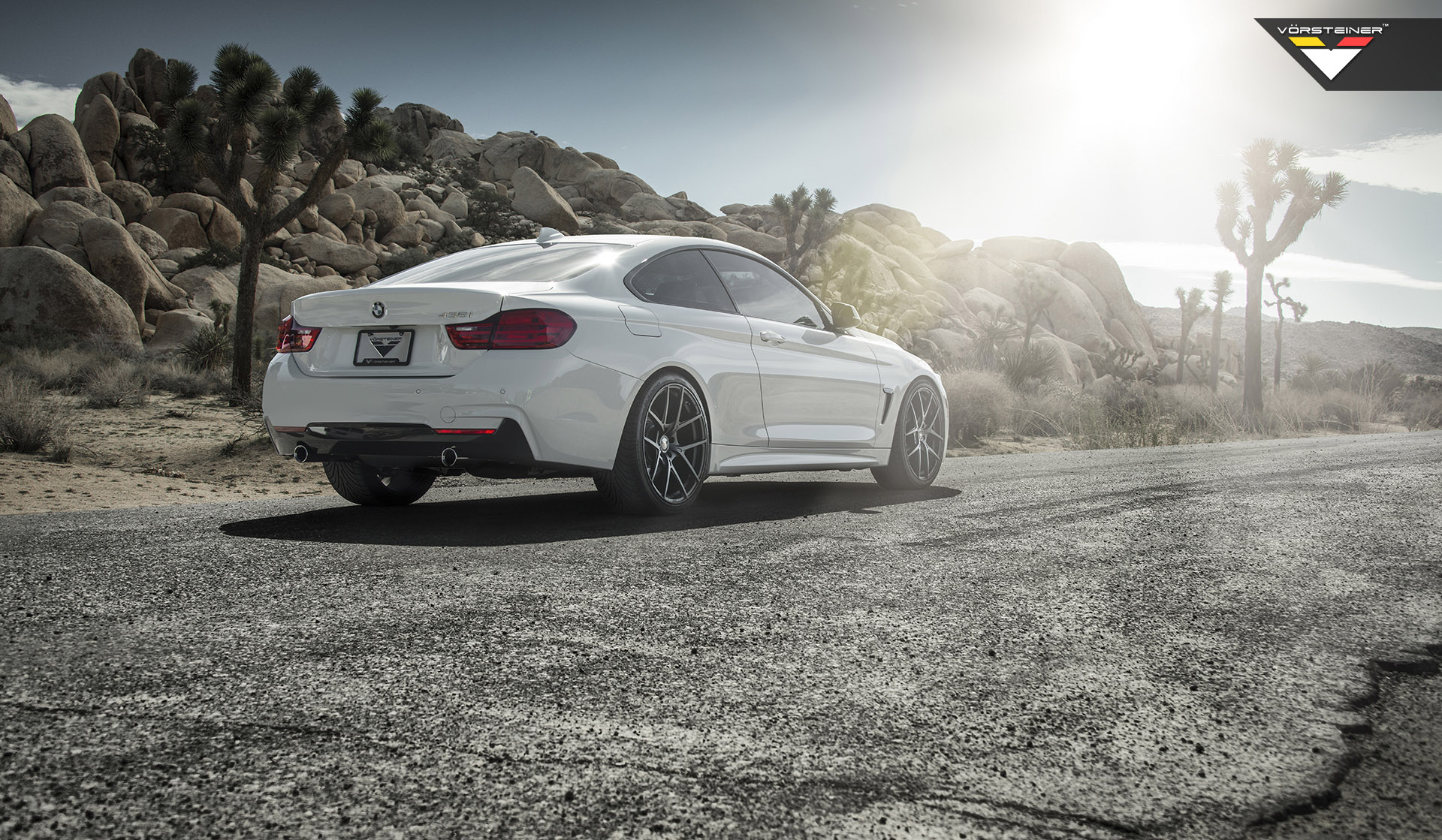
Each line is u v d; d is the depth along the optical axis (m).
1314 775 1.39
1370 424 20.02
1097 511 4.20
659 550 3.19
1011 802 1.30
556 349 3.71
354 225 46.59
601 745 1.47
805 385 4.87
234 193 15.89
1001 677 1.84
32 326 25.61
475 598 2.45
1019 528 3.70
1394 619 2.31
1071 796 1.32
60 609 2.26
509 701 1.66
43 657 1.87
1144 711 1.66
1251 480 5.41
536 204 61.31
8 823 1.18
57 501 6.55
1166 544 3.34
